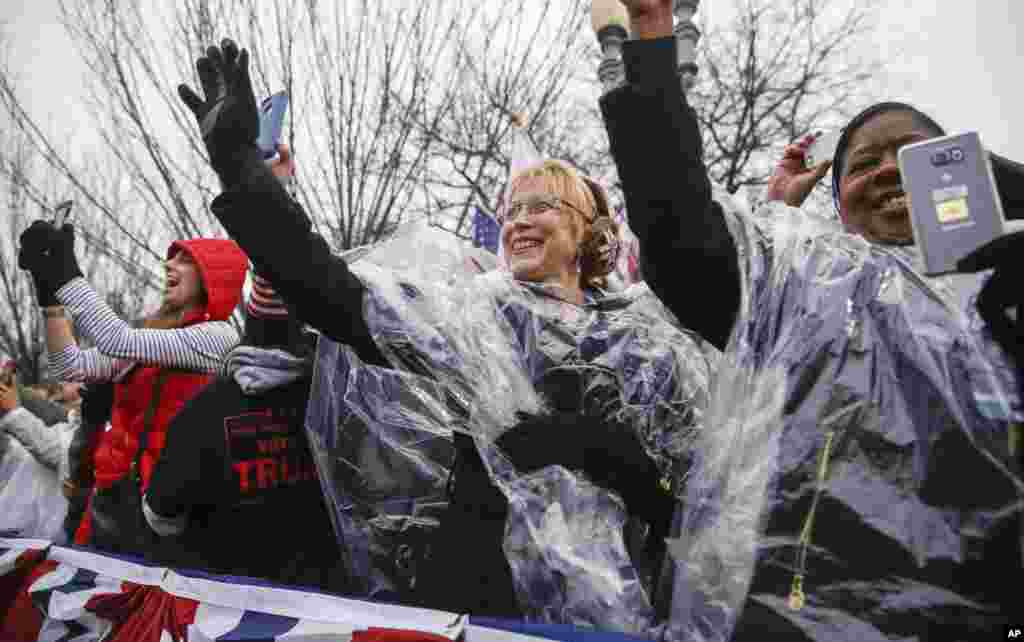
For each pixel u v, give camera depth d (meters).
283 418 1.93
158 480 1.93
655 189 1.33
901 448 1.10
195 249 2.51
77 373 2.56
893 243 1.43
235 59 1.58
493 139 6.36
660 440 1.59
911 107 1.49
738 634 1.11
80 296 2.46
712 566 1.18
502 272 1.82
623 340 1.65
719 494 1.21
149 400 2.33
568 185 1.85
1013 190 1.49
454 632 1.45
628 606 1.39
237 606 1.76
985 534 1.05
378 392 1.79
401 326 1.55
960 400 1.09
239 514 1.89
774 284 1.28
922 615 1.04
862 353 1.16
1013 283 1.09
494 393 1.55
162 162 6.18
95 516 2.33
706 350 1.71
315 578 1.89
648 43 1.35
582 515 1.46
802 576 1.10
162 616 1.88
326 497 1.79
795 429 1.16
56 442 3.60
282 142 1.89
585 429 1.51
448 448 1.76
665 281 1.38
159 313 2.62
